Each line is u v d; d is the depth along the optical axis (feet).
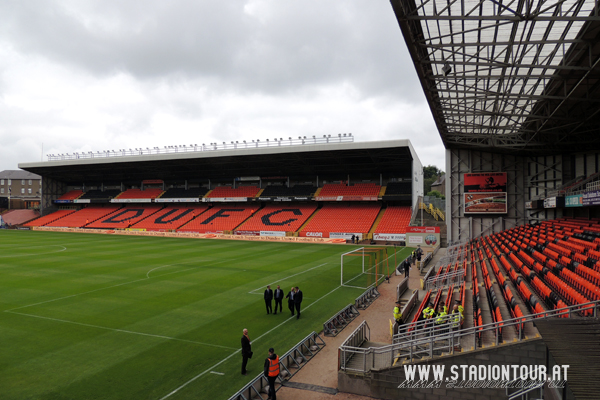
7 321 53.83
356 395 34.63
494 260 79.05
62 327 51.39
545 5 52.90
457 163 140.67
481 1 41.09
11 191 366.84
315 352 43.32
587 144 106.63
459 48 69.05
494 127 96.68
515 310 40.45
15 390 34.22
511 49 60.90
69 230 237.66
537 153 129.29
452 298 58.70
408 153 176.35
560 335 25.39
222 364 39.99
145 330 50.31
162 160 205.77
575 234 85.10
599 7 46.09
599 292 39.63
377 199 188.55
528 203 124.36
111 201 254.27
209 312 58.59
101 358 41.34
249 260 112.16
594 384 19.17
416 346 39.63
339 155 182.70
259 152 181.47
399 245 161.79
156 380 36.29
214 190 242.17
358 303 63.10
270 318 55.93
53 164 231.91
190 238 187.73
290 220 202.18
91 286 75.97
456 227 140.77
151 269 95.66
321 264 106.22
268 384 34.91
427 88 69.67
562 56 64.59
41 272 91.04
